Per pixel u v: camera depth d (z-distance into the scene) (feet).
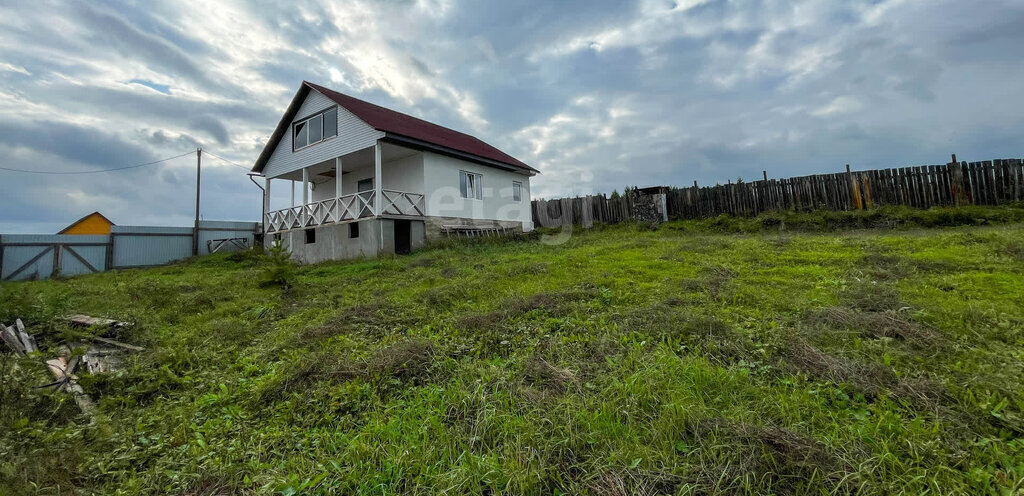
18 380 11.62
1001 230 27.81
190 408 11.36
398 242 43.88
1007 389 8.43
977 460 6.77
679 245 30.48
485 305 18.19
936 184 37.14
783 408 8.57
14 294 21.33
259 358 14.87
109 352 15.85
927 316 12.81
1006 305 13.50
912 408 8.34
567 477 7.11
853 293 15.72
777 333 12.46
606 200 54.90
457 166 48.57
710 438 7.64
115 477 8.43
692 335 12.55
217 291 27.04
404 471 7.55
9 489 7.53
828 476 6.42
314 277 31.55
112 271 48.80
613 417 8.66
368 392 10.94
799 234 36.24
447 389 10.64
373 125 39.34
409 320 17.25
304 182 48.21
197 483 8.04
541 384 10.50
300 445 9.08
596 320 14.87
